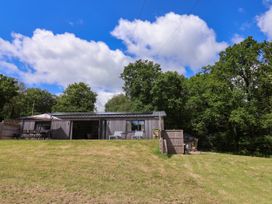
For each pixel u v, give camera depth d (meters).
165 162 12.81
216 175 10.87
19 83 52.19
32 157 12.61
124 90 38.72
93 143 17.62
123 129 24.39
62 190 7.58
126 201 6.93
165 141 15.40
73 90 51.16
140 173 10.34
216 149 32.69
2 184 7.82
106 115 25.00
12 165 10.56
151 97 34.53
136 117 24.56
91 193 7.46
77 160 12.15
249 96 30.39
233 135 31.94
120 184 8.66
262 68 29.89
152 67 37.41
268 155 30.00
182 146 16.25
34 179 8.62
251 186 9.52
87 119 24.98
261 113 29.55
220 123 32.00
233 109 29.03
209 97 30.42
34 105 54.69
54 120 25.36
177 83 32.81
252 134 30.98
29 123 25.61
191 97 32.44
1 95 37.12
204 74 36.34
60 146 16.34
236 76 31.58
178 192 8.15
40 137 23.16
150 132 23.88
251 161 14.52
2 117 42.12
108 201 6.84
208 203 7.17
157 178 9.78
